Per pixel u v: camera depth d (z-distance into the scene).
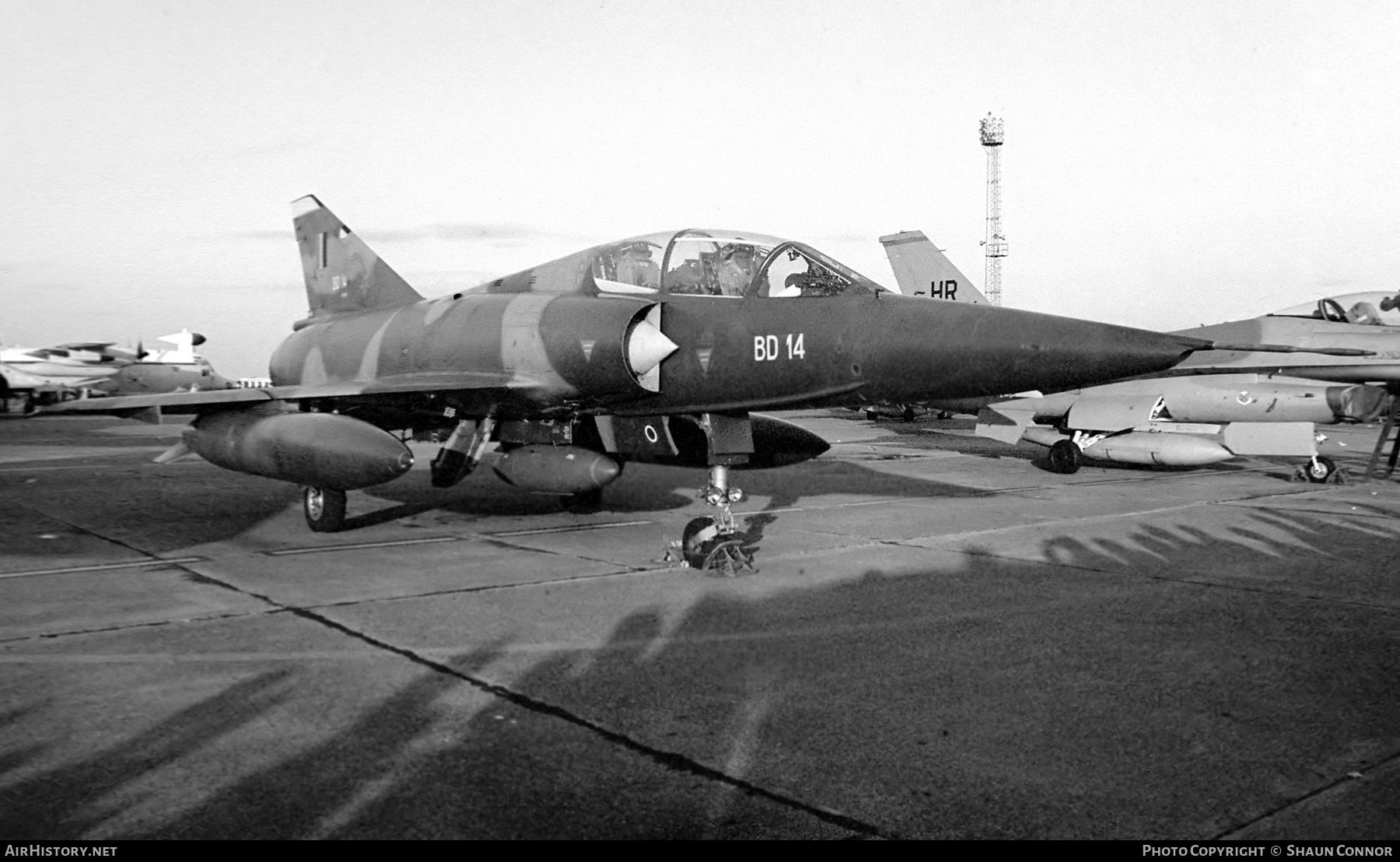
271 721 4.38
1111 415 16.09
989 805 3.57
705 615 6.40
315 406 10.38
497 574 7.81
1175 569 8.00
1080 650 5.58
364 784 3.72
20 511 11.75
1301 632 6.00
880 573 7.82
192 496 13.34
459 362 10.28
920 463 18.80
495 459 10.34
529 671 5.15
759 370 8.39
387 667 5.21
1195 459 15.43
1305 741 4.21
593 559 8.49
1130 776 3.84
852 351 7.93
